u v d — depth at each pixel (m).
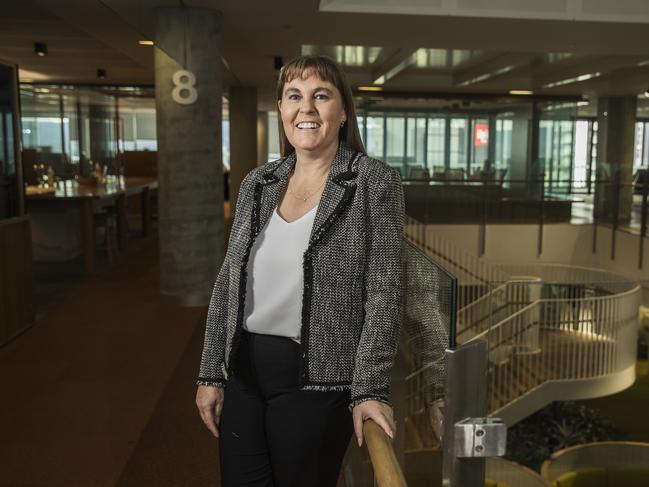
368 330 1.32
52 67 12.12
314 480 1.45
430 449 1.28
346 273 1.37
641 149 14.86
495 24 7.32
